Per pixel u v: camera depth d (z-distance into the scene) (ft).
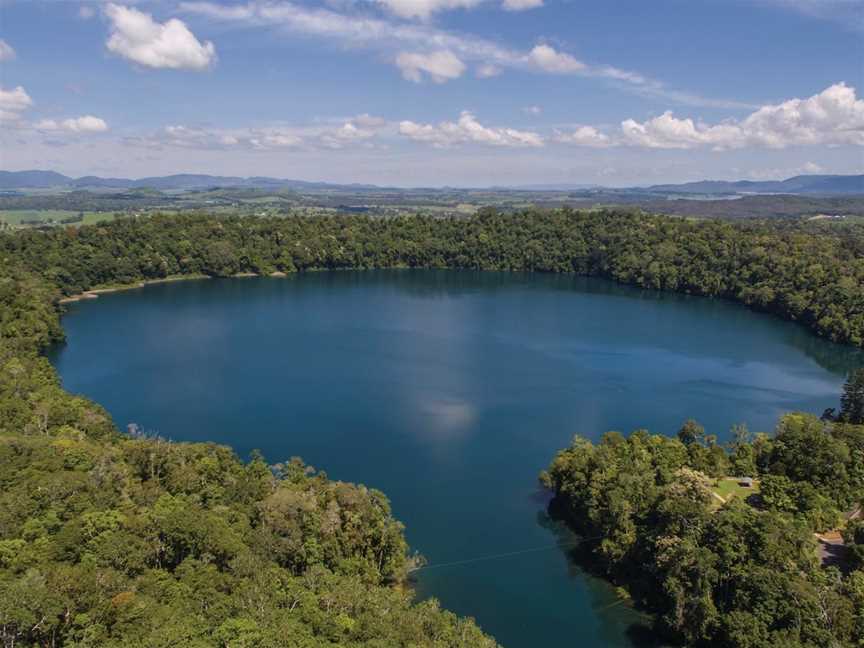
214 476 325.62
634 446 384.88
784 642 240.73
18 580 202.59
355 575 280.31
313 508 298.76
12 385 413.18
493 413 531.09
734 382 625.00
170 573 239.50
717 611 268.21
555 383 611.47
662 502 313.53
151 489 298.76
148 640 177.37
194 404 533.14
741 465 378.12
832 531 324.39
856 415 469.16
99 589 206.69
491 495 399.24
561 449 465.06
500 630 285.23
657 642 278.26
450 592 310.45
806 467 359.46
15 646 179.01
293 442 465.06
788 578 264.52
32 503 254.06
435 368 646.74
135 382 582.76
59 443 315.99
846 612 250.98
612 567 321.32
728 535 283.38
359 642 205.98
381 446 463.42
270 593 226.38
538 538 354.74
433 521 369.50
